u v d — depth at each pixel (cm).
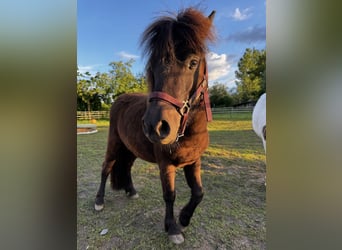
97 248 147
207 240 151
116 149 199
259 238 152
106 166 202
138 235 159
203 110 127
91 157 362
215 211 186
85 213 188
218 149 377
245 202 201
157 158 141
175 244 147
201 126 128
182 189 237
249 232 159
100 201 195
